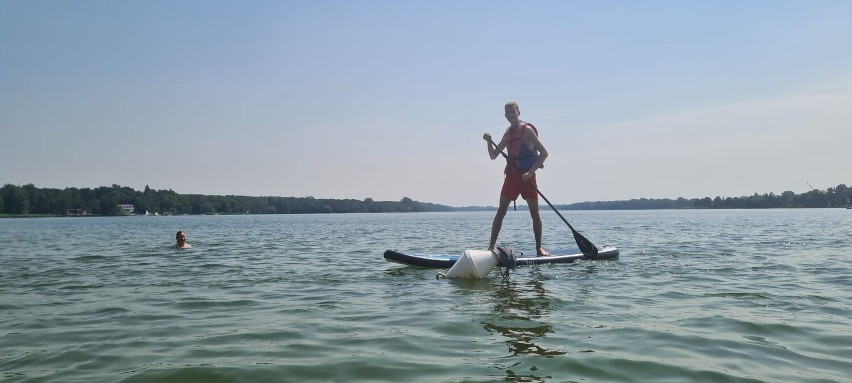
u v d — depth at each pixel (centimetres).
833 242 1485
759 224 3170
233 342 449
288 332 481
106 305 614
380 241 1834
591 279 761
